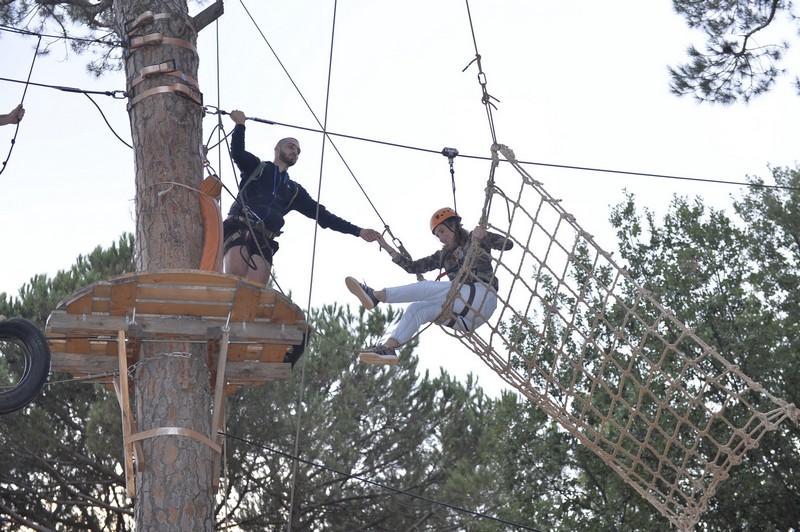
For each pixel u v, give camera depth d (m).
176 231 9.91
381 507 21.41
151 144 10.26
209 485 9.34
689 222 23.09
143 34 10.73
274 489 20.52
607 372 21.83
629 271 22.88
